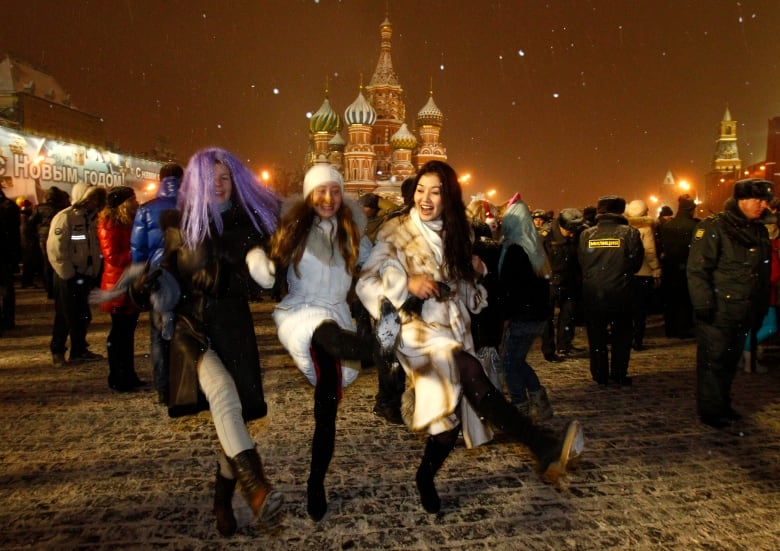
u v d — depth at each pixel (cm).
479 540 330
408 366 330
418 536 334
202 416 546
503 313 482
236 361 311
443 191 336
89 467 430
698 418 542
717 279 513
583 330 1062
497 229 655
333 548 322
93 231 747
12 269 1006
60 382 669
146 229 498
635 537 333
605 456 450
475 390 310
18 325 1060
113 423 529
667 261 972
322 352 335
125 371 629
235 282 315
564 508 367
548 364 775
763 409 569
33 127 3734
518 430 298
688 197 963
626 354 656
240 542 328
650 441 482
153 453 457
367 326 325
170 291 314
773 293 734
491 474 416
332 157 5231
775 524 348
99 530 341
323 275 334
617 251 634
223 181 321
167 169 516
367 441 485
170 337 318
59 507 369
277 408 575
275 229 331
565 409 571
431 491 350
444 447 341
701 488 395
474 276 346
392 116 5722
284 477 413
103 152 2553
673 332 979
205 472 421
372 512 362
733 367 529
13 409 571
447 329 330
